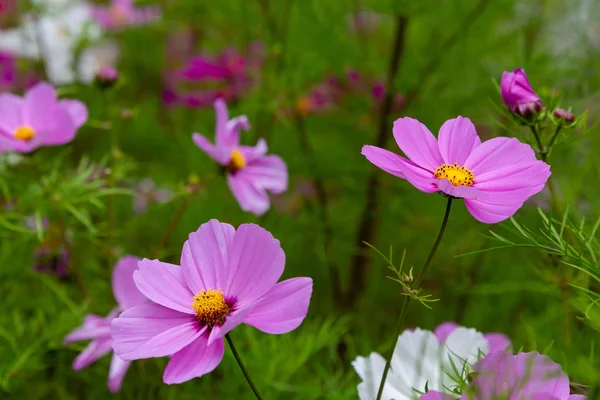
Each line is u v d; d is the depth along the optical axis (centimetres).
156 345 59
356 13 124
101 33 138
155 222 114
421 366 64
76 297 95
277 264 59
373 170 117
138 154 135
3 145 80
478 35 121
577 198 84
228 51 135
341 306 115
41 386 85
